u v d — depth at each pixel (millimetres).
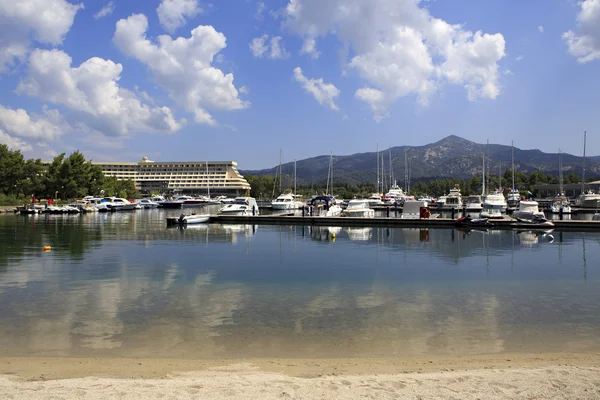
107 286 20703
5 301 17734
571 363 11219
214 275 23625
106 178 141875
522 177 193500
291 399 8523
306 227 57625
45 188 109875
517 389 9133
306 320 15234
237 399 8477
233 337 13398
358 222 59938
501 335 13688
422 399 8617
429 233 48625
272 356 11805
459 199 99750
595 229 51531
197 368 10734
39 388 8914
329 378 9734
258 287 20688
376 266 26703
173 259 29172
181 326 14508
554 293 19578
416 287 20766
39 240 39969
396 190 133250
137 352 12070
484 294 19328
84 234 46156
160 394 8641
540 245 37344
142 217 78000
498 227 53688
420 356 11820
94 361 11234
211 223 63500
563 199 110875
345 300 18188
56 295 18797
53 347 12422
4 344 12664
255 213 74625
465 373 10180
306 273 24297
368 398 8625
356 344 12812
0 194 100625
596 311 16516
